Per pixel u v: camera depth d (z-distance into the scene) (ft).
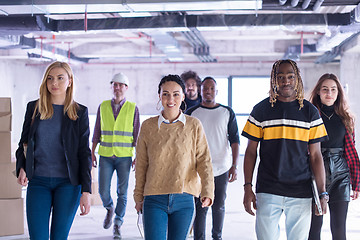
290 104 9.11
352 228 18.25
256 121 9.32
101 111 16.61
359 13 21.48
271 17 23.97
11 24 23.08
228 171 14.12
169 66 51.31
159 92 9.68
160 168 9.14
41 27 23.45
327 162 11.32
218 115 13.85
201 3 18.26
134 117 16.58
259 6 18.66
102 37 38.32
